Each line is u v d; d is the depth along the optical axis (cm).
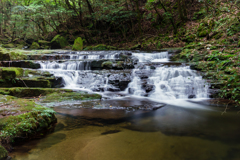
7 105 390
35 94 645
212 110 522
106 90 792
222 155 271
